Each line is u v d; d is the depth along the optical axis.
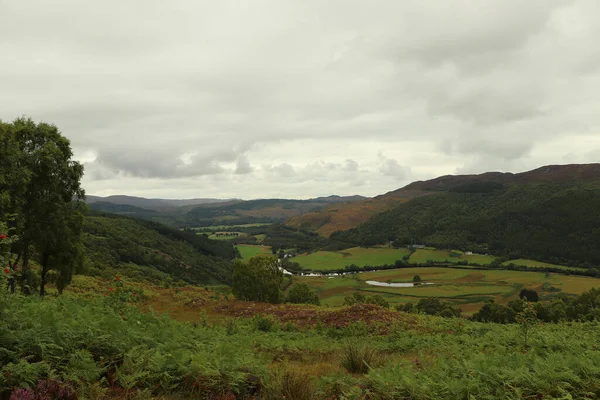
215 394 5.57
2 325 5.18
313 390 6.35
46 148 21.08
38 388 4.37
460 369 7.29
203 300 32.31
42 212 21.06
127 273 75.25
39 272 27.78
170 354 6.18
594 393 6.08
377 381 6.39
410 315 26.36
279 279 52.88
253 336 16.69
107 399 4.80
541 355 10.95
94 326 6.67
